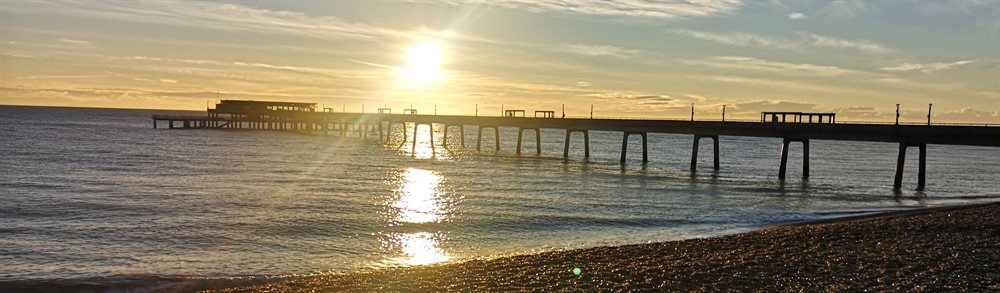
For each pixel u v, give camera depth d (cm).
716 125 6462
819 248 2275
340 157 7906
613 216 3356
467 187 4725
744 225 3095
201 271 2156
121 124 18488
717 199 4159
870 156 10906
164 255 2402
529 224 3103
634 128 7331
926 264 1967
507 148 11369
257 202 3772
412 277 1936
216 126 15662
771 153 11244
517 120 9206
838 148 14725
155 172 5628
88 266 2230
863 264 1989
